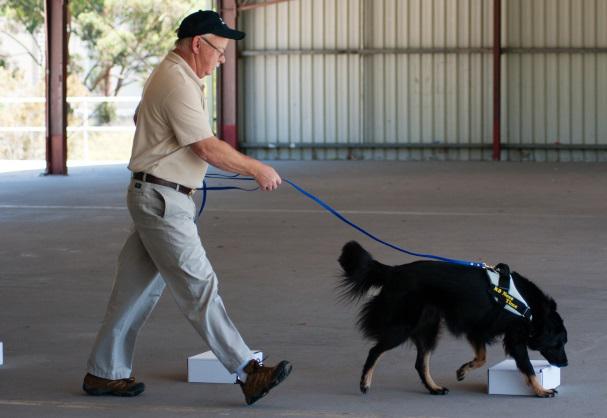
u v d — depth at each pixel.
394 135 29.48
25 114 41.31
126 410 6.34
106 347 6.63
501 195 19.27
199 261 6.28
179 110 6.16
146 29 45.28
